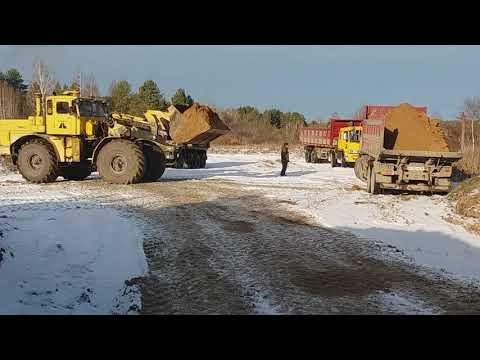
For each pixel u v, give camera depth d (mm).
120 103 53938
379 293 6348
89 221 9805
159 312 5555
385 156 14812
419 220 11156
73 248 7746
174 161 20281
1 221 9242
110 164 16438
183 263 7488
